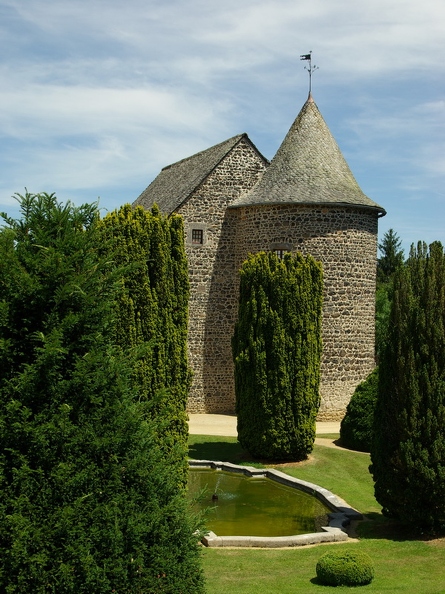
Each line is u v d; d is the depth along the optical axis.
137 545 6.19
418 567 10.28
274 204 24.72
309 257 18.50
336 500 14.20
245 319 18.41
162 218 11.82
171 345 11.51
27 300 6.27
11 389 6.02
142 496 6.41
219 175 26.62
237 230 26.69
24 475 5.77
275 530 12.55
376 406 12.80
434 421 11.82
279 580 9.62
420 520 12.05
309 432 18.02
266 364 18.03
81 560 5.71
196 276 26.41
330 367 24.41
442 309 12.14
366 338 25.17
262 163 27.16
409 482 11.87
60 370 6.26
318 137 26.05
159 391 7.05
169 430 11.36
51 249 6.26
